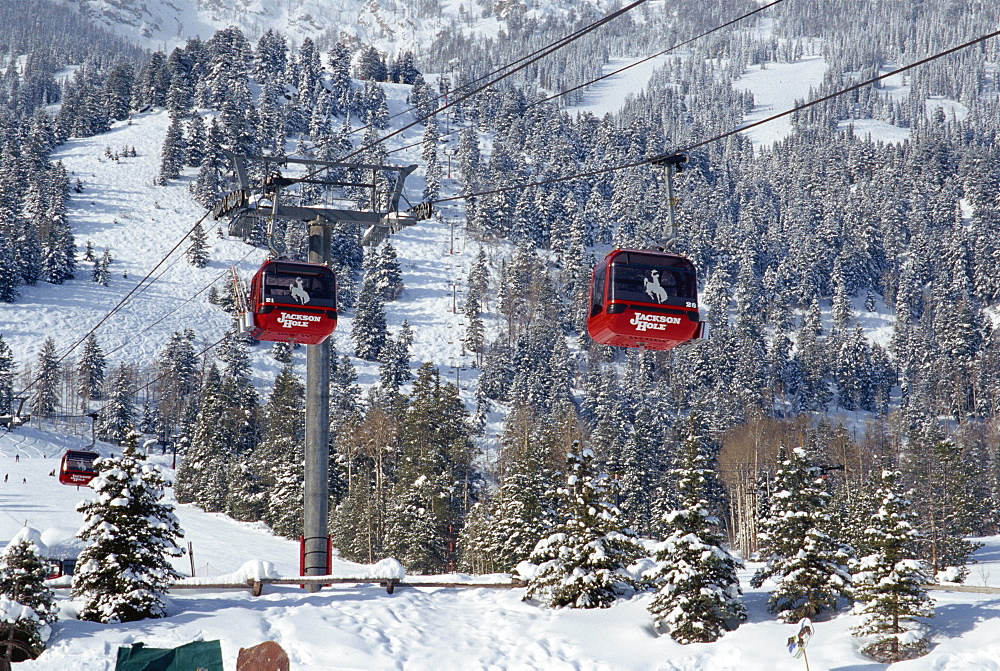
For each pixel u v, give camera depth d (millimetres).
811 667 25000
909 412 176375
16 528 75375
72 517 82312
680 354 193500
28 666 23750
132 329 198750
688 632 26859
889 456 120500
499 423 167000
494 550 53781
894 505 26844
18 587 25125
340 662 24672
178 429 164125
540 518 49875
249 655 19859
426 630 27094
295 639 25609
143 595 26938
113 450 145375
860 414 196875
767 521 30016
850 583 28266
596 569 29938
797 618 28406
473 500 94375
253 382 179750
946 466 76750
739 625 28297
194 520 97500
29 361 177500
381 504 84125
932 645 25703
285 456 94375
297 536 88312
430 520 78000
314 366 31016
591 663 25625
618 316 24156
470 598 30453
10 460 122875
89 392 165875
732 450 109812
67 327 193750
